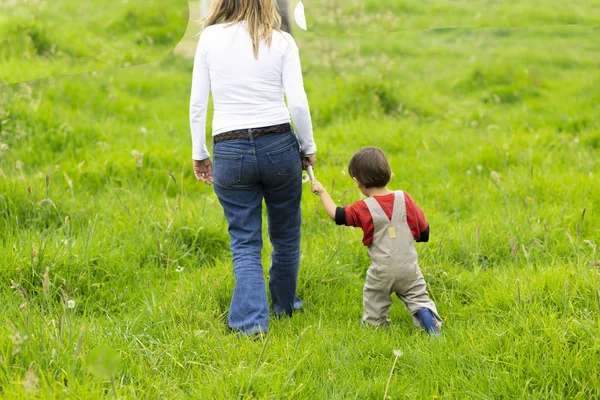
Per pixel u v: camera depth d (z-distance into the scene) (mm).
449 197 9555
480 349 5355
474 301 6555
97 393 4461
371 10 20031
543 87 15641
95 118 12820
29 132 11211
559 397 4719
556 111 13898
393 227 5941
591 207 8727
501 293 6379
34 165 10508
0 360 4859
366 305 6215
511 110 14273
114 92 13961
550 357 5102
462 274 7234
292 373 4922
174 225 8078
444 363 5211
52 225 7812
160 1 17188
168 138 12164
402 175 10570
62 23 15539
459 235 8047
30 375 4262
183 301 6352
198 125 5766
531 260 7516
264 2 5719
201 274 7055
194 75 5758
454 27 20172
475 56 17609
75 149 11180
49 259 6977
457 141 12047
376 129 12562
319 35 18875
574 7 21625
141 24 16984
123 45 16172
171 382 4969
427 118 13695
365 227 5973
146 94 14844
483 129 13039
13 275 6742
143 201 9125
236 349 5395
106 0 16516
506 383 4902
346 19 19516
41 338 5074
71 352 5039
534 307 5848
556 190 9305
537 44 19031
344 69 16062
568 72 16891
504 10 21297
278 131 5656
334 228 8211
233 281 6805
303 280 7047
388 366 5320
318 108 13664
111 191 9383
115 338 5559
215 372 5043
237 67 5598
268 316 5836
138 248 7594
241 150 5590
